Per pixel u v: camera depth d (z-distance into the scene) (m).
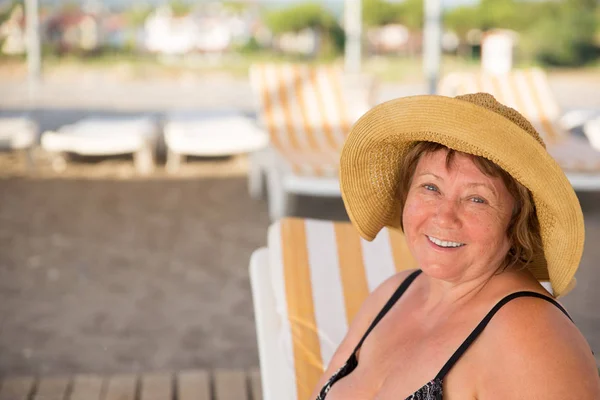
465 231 1.61
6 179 8.02
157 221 6.63
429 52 9.40
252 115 12.59
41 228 6.39
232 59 25.97
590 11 24.06
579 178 5.82
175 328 4.48
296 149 6.92
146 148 8.42
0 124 8.45
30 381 3.58
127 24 26.11
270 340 2.56
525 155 1.48
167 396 3.44
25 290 5.03
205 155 9.32
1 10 23.36
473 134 1.50
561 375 1.45
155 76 20.72
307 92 7.71
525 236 1.64
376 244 2.83
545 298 1.58
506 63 21.11
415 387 1.63
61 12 25.45
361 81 7.83
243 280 5.28
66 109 13.06
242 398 3.42
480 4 24.88
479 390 1.54
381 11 25.92
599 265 5.53
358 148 1.79
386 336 1.86
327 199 7.28
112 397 3.44
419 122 1.58
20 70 20.86
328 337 2.58
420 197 1.67
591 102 14.80
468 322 1.63
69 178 8.10
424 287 1.89
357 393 1.83
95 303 4.83
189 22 26.14
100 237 6.18
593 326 4.46
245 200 7.35
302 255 2.78
